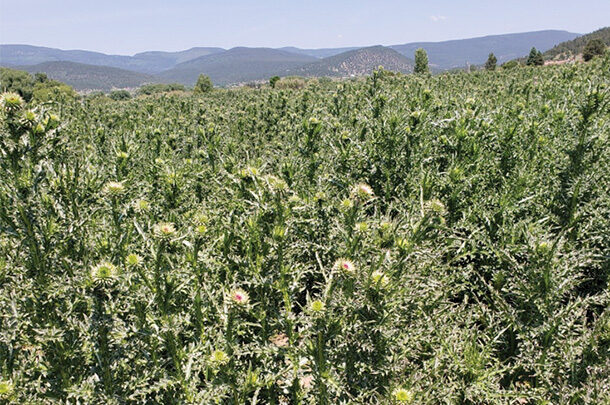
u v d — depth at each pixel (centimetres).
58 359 284
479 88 1453
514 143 630
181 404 300
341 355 328
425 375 341
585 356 344
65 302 285
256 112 1218
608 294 377
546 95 952
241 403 304
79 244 319
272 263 372
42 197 297
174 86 8088
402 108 713
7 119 274
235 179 395
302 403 337
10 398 250
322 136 713
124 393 291
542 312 367
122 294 286
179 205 545
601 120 571
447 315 406
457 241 490
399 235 333
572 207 508
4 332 270
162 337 302
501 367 402
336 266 295
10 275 301
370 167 612
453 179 541
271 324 344
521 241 479
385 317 308
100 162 576
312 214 467
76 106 1306
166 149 782
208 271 391
